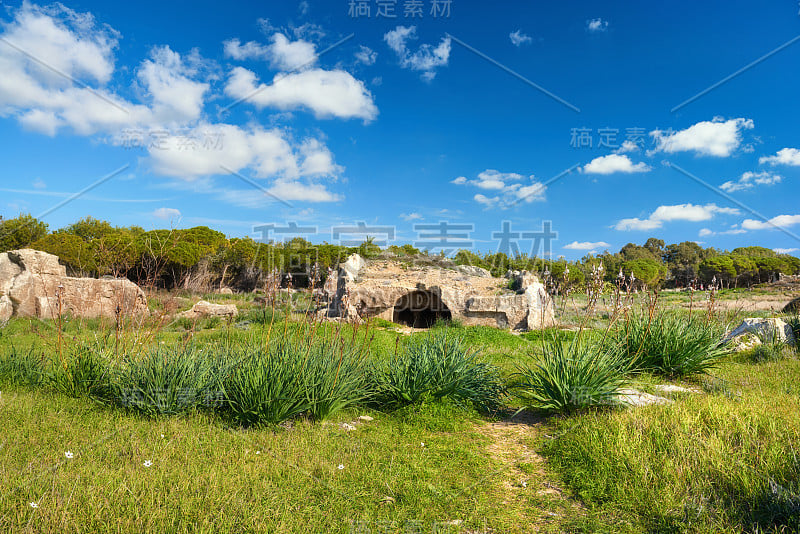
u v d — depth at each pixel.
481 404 7.59
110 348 7.85
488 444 6.07
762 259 57.62
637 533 3.69
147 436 5.52
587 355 7.13
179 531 3.43
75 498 3.82
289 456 5.11
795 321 12.15
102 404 6.67
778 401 6.67
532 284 18.53
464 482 4.79
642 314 9.84
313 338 7.84
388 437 6.05
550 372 7.16
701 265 55.59
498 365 10.29
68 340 10.12
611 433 5.52
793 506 3.58
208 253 32.75
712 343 9.04
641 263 36.53
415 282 19.48
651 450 4.93
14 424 5.64
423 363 7.63
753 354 10.58
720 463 4.37
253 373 6.34
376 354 10.66
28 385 7.57
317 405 6.46
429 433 6.43
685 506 3.84
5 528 3.34
